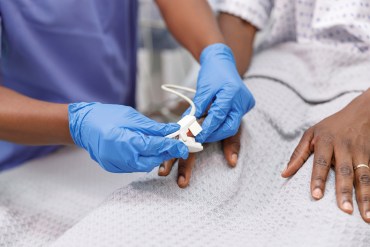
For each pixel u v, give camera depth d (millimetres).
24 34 856
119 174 842
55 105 712
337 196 585
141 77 1531
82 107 677
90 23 900
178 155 613
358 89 793
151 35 1418
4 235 689
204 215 613
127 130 624
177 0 941
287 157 730
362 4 820
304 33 927
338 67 865
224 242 563
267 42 1009
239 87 737
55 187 814
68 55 916
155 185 651
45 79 900
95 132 635
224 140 728
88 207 760
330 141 653
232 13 968
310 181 623
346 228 543
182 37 935
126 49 1004
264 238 571
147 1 1332
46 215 750
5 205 763
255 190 683
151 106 1298
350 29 841
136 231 563
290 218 591
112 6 931
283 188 655
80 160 895
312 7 890
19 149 893
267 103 810
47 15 862
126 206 606
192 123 656
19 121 708
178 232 572
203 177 669
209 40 879
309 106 828
